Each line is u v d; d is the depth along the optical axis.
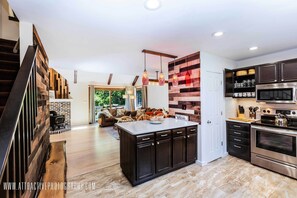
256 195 2.11
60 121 6.52
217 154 3.37
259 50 3.03
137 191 2.23
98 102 9.98
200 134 3.07
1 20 2.56
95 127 7.51
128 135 2.53
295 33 2.23
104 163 3.25
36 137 1.79
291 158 2.53
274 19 1.82
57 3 1.48
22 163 1.20
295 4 1.52
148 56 3.42
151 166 2.50
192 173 2.72
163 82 3.04
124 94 10.60
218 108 3.41
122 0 1.44
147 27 2.00
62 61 3.88
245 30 2.12
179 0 1.44
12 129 0.94
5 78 1.94
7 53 2.07
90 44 2.64
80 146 4.45
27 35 1.86
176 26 1.98
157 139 2.56
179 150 2.85
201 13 1.68
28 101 1.39
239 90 3.67
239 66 3.85
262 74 3.09
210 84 3.23
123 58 3.60
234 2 1.48
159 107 8.38
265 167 2.87
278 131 2.67
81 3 1.48
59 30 2.08
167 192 2.20
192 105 3.23
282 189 2.23
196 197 2.08
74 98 8.23
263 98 3.07
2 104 1.78
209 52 3.15
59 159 2.25
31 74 1.46
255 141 3.02
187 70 3.33
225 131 3.61
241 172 2.76
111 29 2.06
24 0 1.42
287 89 2.74
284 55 3.07
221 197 2.08
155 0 1.44
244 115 3.80
